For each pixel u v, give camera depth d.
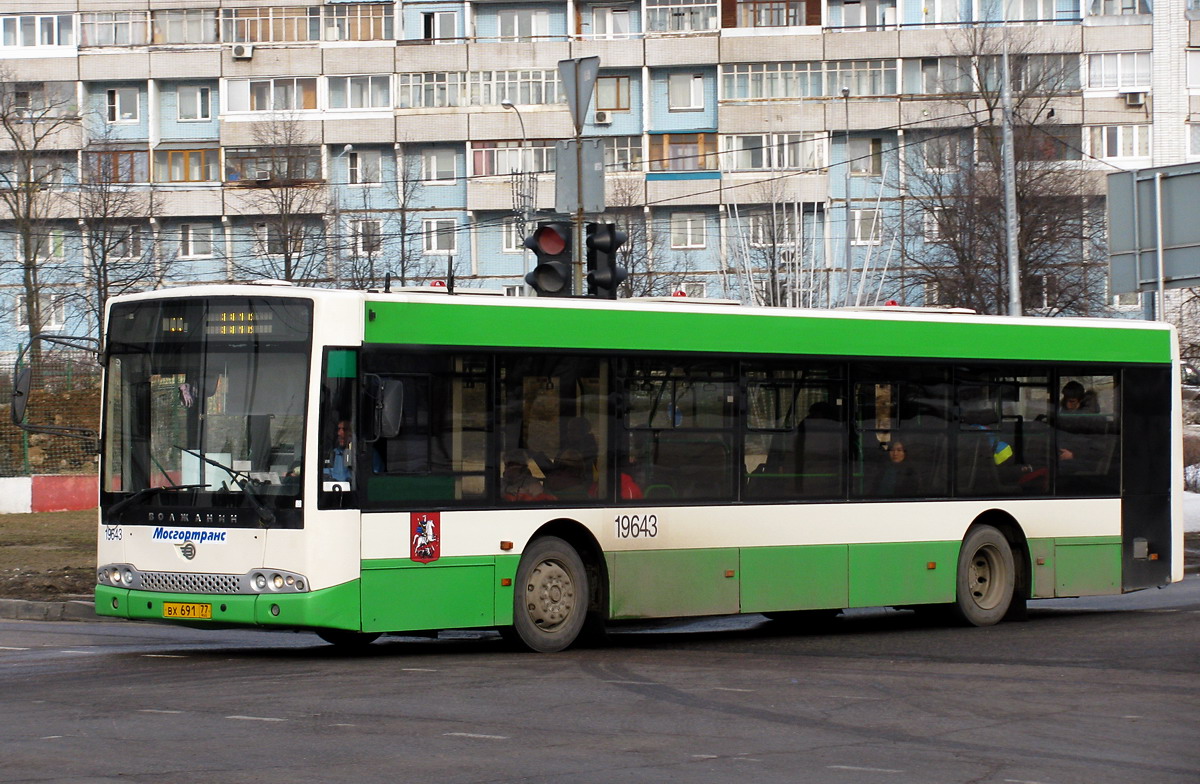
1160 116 69.19
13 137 55.81
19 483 33.28
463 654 14.20
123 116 71.94
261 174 69.94
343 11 71.31
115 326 13.94
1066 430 18.16
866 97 69.31
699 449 15.28
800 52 69.69
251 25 71.38
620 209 68.81
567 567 14.47
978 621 17.39
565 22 71.38
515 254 70.75
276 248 63.66
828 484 16.17
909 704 11.15
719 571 15.30
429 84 70.75
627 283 61.72
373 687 11.68
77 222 64.50
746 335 15.66
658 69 70.81
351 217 64.75
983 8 70.00
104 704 10.72
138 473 13.64
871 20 70.75
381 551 13.30
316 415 13.06
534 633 14.25
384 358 13.47
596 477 14.63
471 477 13.87
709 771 8.59
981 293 52.66
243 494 13.13
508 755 8.95
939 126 67.06
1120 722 10.45
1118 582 18.44
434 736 9.52
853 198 69.25
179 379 13.55
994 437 17.55
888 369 16.70
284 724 9.89
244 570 13.08
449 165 71.50
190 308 13.58
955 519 17.11
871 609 20.83
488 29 71.50
